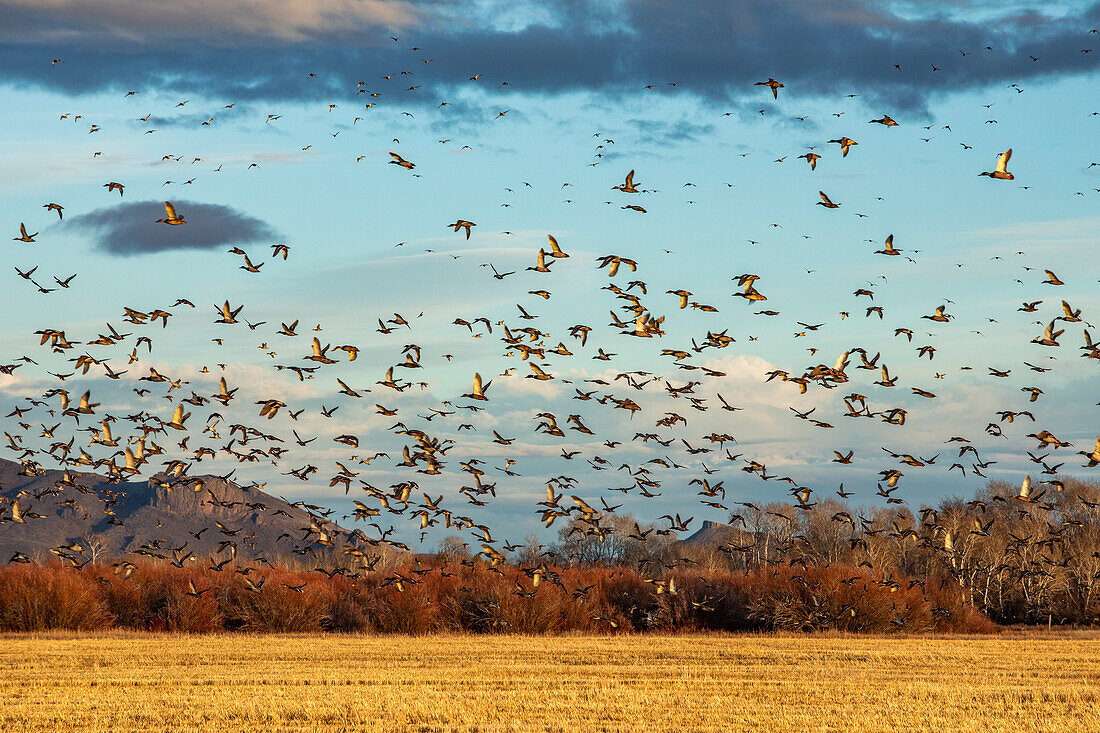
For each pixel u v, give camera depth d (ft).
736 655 182.80
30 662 162.30
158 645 197.88
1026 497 136.77
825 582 252.83
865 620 250.37
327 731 99.76
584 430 142.20
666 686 135.13
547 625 244.22
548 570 228.63
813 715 109.09
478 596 245.86
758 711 111.75
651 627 254.47
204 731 99.50
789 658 176.96
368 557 172.55
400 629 239.50
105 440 136.26
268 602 239.50
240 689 129.59
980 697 124.88
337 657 174.40
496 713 110.01
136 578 248.11
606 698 121.39
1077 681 143.54
